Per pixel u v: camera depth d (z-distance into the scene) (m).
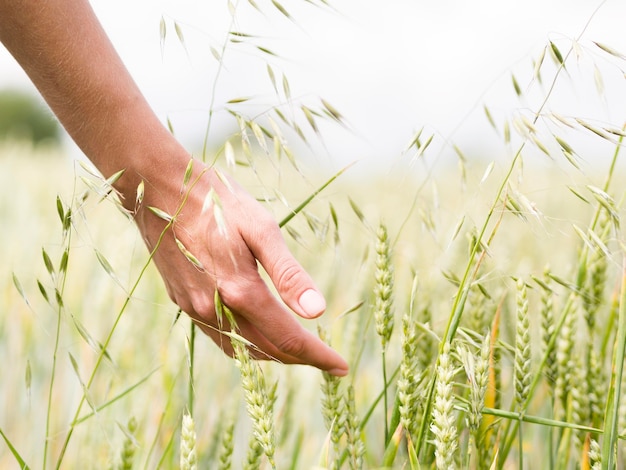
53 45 0.69
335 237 0.75
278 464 0.89
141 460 0.93
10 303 1.14
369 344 1.12
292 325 0.72
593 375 0.79
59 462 0.69
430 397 0.69
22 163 3.45
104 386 1.02
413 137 0.70
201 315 0.73
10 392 1.02
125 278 1.05
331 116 0.70
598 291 0.80
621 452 0.80
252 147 0.70
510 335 0.86
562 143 0.64
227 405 0.92
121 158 0.71
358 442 0.75
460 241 0.95
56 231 1.32
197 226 0.71
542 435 0.94
